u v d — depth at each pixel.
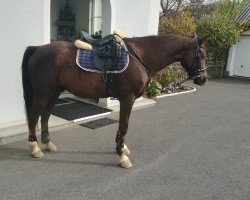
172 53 4.41
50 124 5.76
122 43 4.26
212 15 15.77
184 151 5.20
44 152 4.78
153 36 4.45
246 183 4.16
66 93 7.88
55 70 4.25
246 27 16.23
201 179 4.20
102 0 7.13
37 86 4.32
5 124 5.38
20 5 5.24
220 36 14.95
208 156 5.05
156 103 8.80
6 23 5.13
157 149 5.22
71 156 4.70
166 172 4.36
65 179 3.98
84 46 4.21
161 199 3.64
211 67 15.65
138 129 6.27
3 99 5.33
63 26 10.52
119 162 4.46
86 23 10.04
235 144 5.71
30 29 5.46
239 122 7.30
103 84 4.28
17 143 5.03
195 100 9.66
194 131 6.37
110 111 7.04
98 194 3.67
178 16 13.63
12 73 5.37
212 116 7.73
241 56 16.70
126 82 4.20
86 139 5.44
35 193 3.61
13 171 4.11
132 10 7.55
